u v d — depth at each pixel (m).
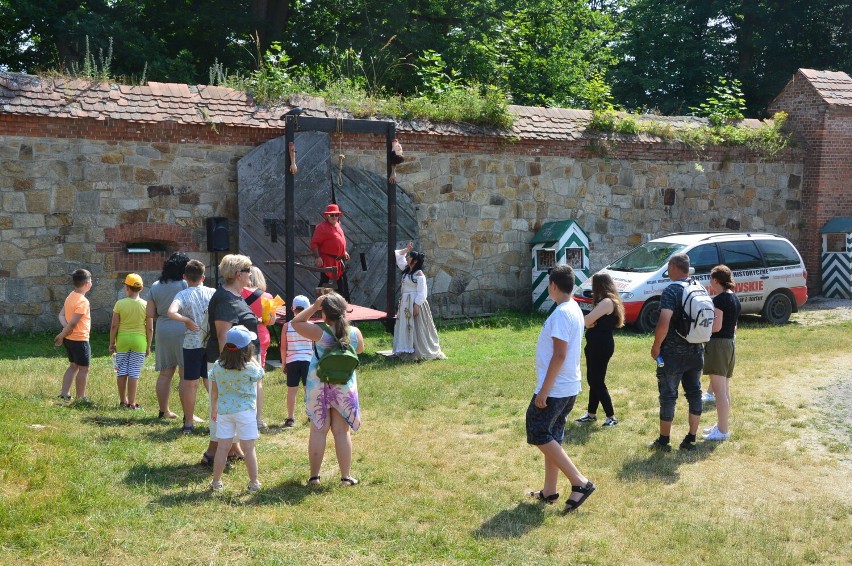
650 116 19.02
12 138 12.67
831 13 29.69
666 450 7.64
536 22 28.25
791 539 5.69
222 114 14.02
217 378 6.28
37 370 10.33
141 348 8.80
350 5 26.16
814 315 16.95
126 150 13.41
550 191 17.23
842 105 19.55
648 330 14.55
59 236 13.09
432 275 16.20
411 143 15.72
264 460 7.13
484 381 10.45
